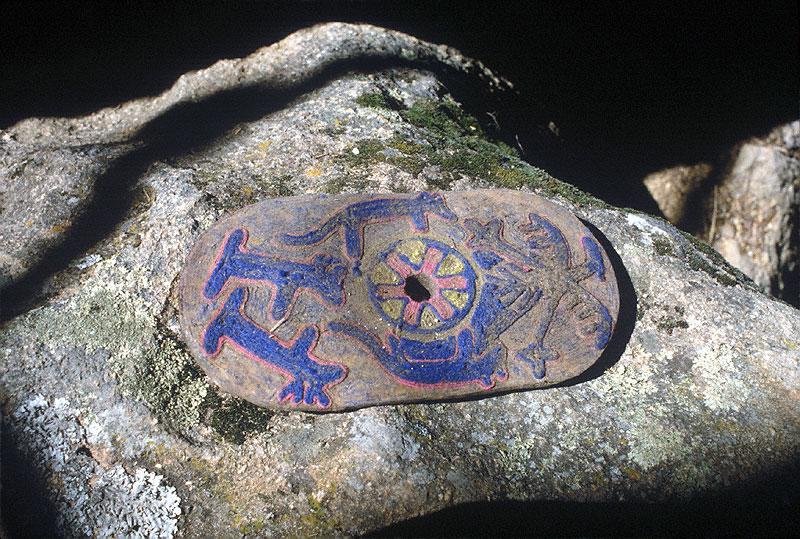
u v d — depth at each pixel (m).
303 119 0.94
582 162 1.34
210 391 0.74
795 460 0.76
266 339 0.73
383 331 0.74
